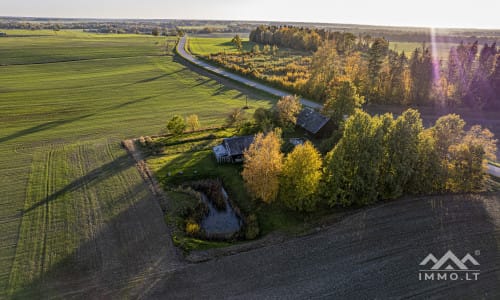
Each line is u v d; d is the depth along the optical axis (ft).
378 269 87.97
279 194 116.37
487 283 84.23
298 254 93.45
